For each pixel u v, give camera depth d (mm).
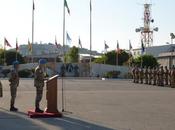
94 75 88312
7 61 110750
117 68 89500
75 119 16812
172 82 43375
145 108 21281
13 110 19797
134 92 34656
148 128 14461
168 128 14461
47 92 17844
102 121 16250
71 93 33125
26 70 78188
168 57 97312
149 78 50719
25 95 30609
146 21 116562
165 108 21281
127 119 16859
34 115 17297
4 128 14305
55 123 15617
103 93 33188
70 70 86188
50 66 82438
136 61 93875
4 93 32812
